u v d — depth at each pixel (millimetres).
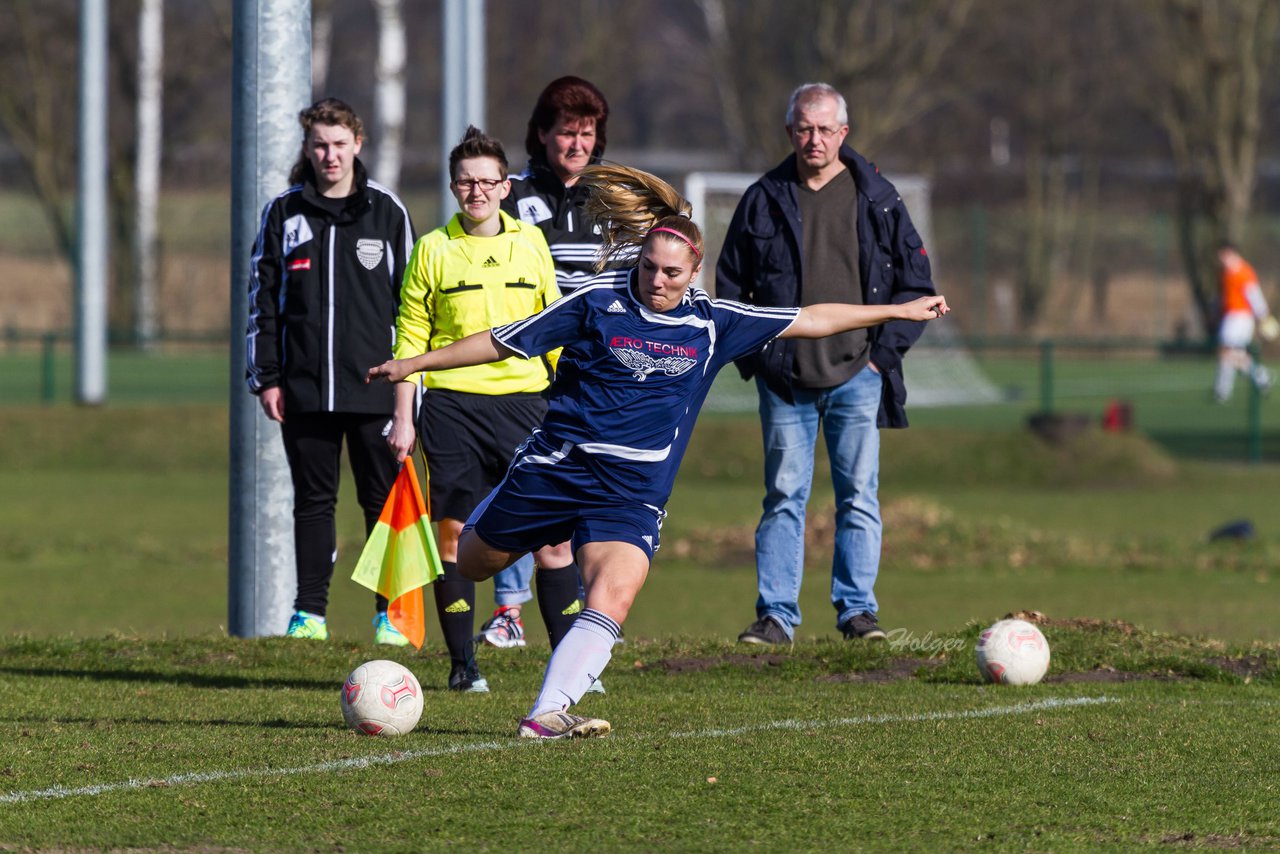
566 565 27219
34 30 158625
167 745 22266
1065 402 131125
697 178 93250
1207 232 166125
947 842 17781
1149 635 32062
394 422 26078
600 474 21984
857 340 31359
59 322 167625
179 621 47938
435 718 24438
